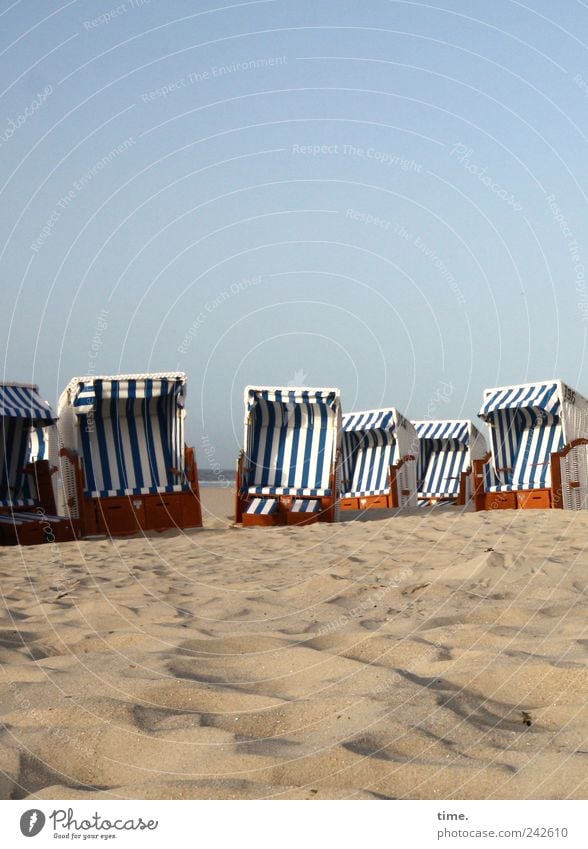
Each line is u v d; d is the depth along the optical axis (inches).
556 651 146.9
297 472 491.8
